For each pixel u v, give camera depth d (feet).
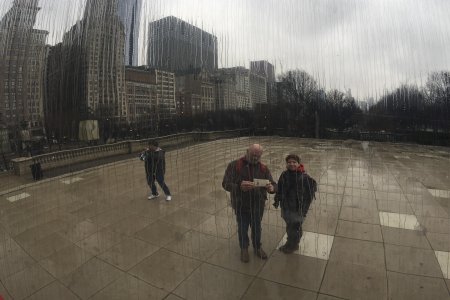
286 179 9.61
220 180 21.04
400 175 22.68
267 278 8.72
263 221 12.87
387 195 17.12
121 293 8.32
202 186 19.71
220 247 10.74
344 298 7.79
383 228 12.16
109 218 14.15
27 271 9.57
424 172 23.76
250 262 9.57
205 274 9.04
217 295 8.05
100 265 9.78
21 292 8.45
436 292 7.92
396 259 9.64
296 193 9.62
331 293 8.00
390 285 8.26
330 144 32.35
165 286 8.55
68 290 8.53
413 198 16.53
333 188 18.79
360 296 7.85
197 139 8.45
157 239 11.64
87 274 9.29
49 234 12.44
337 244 10.77
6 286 8.75
